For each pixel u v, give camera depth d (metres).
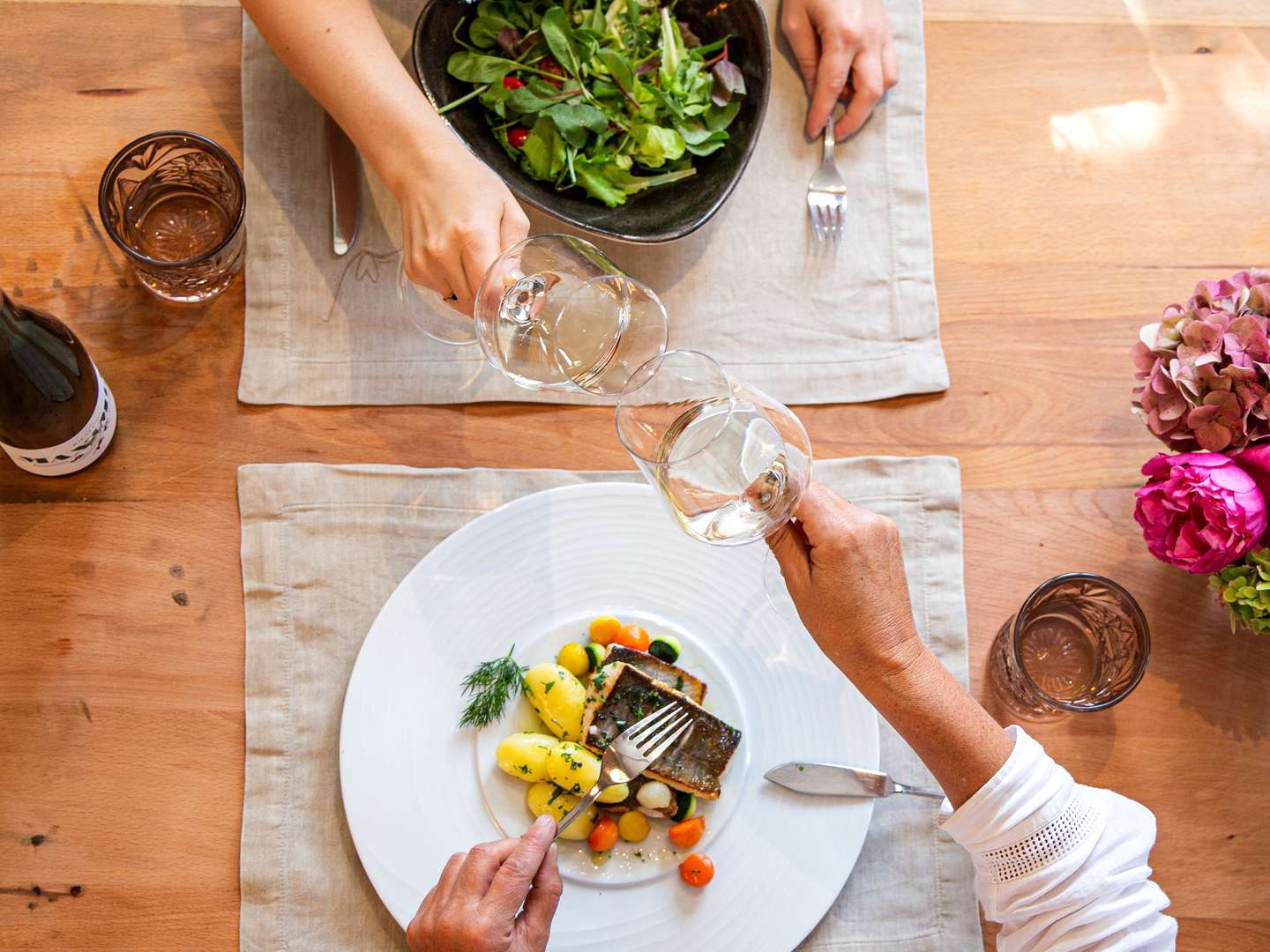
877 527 0.92
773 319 1.20
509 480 1.15
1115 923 0.94
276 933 1.04
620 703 1.03
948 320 1.22
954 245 1.24
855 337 1.21
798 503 0.89
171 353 1.16
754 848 1.04
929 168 1.26
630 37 1.15
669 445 0.89
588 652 1.07
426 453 1.16
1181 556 1.02
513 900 0.91
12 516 1.11
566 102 1.10
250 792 1.06
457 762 1.05
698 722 1.04
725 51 1.15
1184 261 1.25
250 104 1.20
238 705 1.09
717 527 0.87
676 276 1.21
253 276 1.17
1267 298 1.01
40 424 1.03
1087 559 1.17
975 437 1.20
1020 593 1.16
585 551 1.09
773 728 1.07
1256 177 1.27
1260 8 1.28
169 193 1.16
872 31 1.22
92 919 1.04
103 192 1.07
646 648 1.08
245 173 1.19
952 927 1.07
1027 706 1.11
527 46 1.13
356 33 1.08
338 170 1.18
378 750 1.04
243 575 1.11
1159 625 1.16
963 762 0.93
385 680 1.05
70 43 1.20
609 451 1.17
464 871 0.93
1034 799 0.92
